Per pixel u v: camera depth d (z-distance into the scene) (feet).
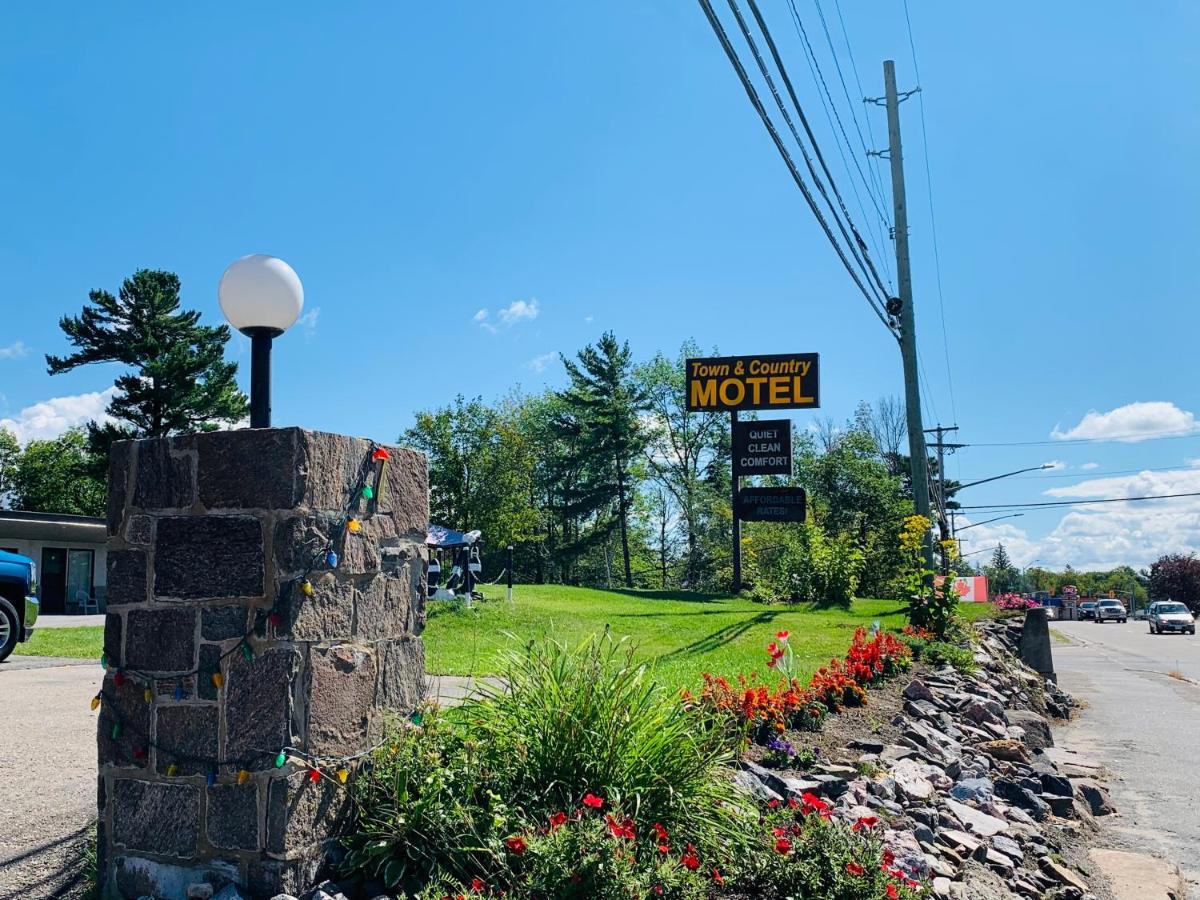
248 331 14.58
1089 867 24.72
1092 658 101.45
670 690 22.41
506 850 13.14
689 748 16.83
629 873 12.53
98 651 43.34
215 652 12.74
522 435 169.58
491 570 181.98
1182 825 30.19
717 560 167.94
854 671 35.12
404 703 14.98
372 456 14.32
